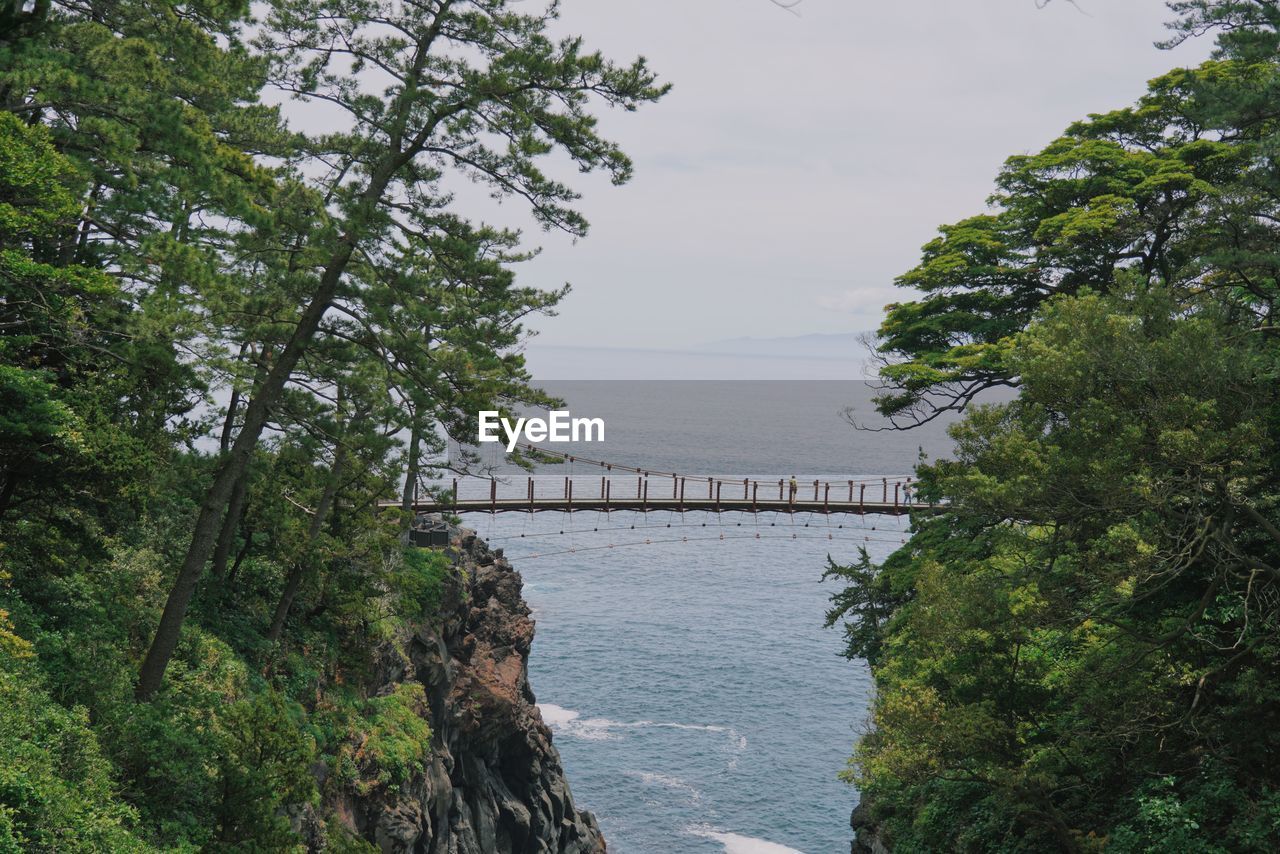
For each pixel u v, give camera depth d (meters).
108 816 22.06
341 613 45.03
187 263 28.00
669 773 82.25
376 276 29.48
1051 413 26.91
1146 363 24.12
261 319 29.25
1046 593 25.84
